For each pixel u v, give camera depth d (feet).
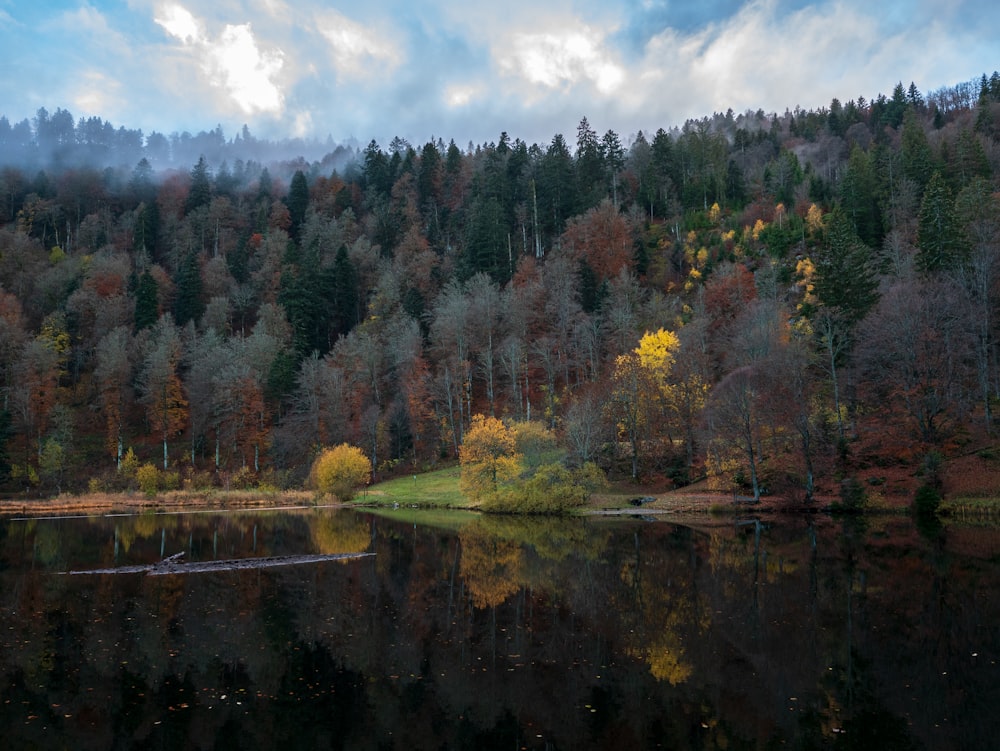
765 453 171.73
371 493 224.12
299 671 50.34
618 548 107.96
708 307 272.72
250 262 388.57
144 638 59.41
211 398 270.05
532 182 384.68
